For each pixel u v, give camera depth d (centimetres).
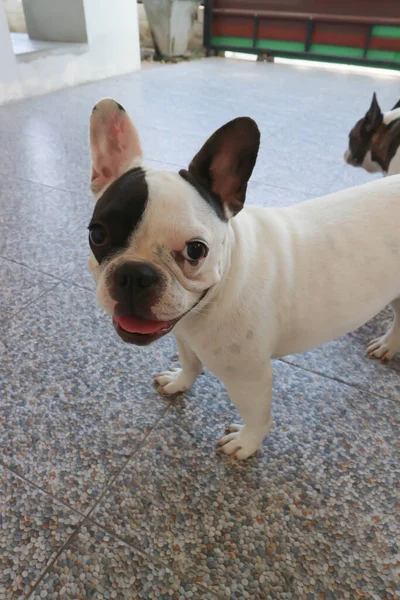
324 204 54
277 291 47
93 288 88
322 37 350
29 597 44
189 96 234
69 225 108
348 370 73
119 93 231
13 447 58
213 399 67
